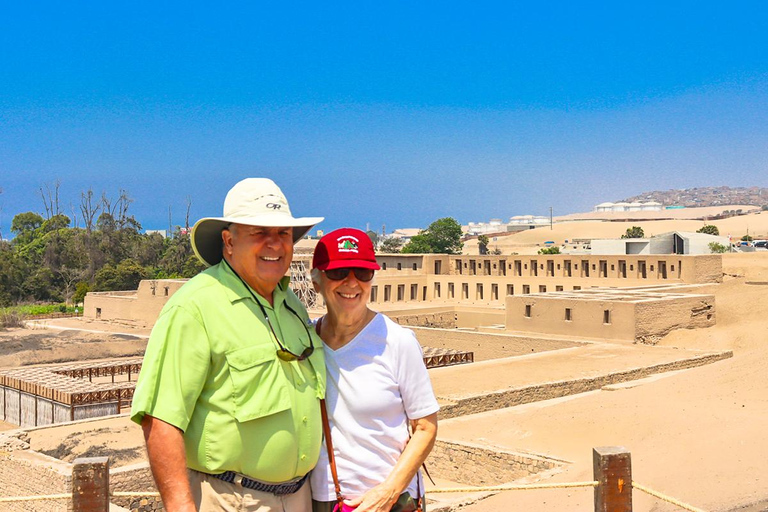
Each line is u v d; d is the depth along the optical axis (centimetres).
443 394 2742
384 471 519
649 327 4259
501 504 1616
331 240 523
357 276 512
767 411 2056
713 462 1587
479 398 2639
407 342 528
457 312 6738
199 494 482
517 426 2348
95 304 7850
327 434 515
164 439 443
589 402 2545
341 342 533
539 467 1930
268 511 480
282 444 471
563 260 6956
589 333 4394
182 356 454
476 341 4609
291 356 480
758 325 4312
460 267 8094
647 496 1433
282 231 496
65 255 11431
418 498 543
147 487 1961
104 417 2734
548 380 3000
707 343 4172
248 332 471
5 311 7975
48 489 2016
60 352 5775
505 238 19788
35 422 3516
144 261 12019
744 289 5259
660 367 3366
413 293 7775
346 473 513
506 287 7212
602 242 9269
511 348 4441
